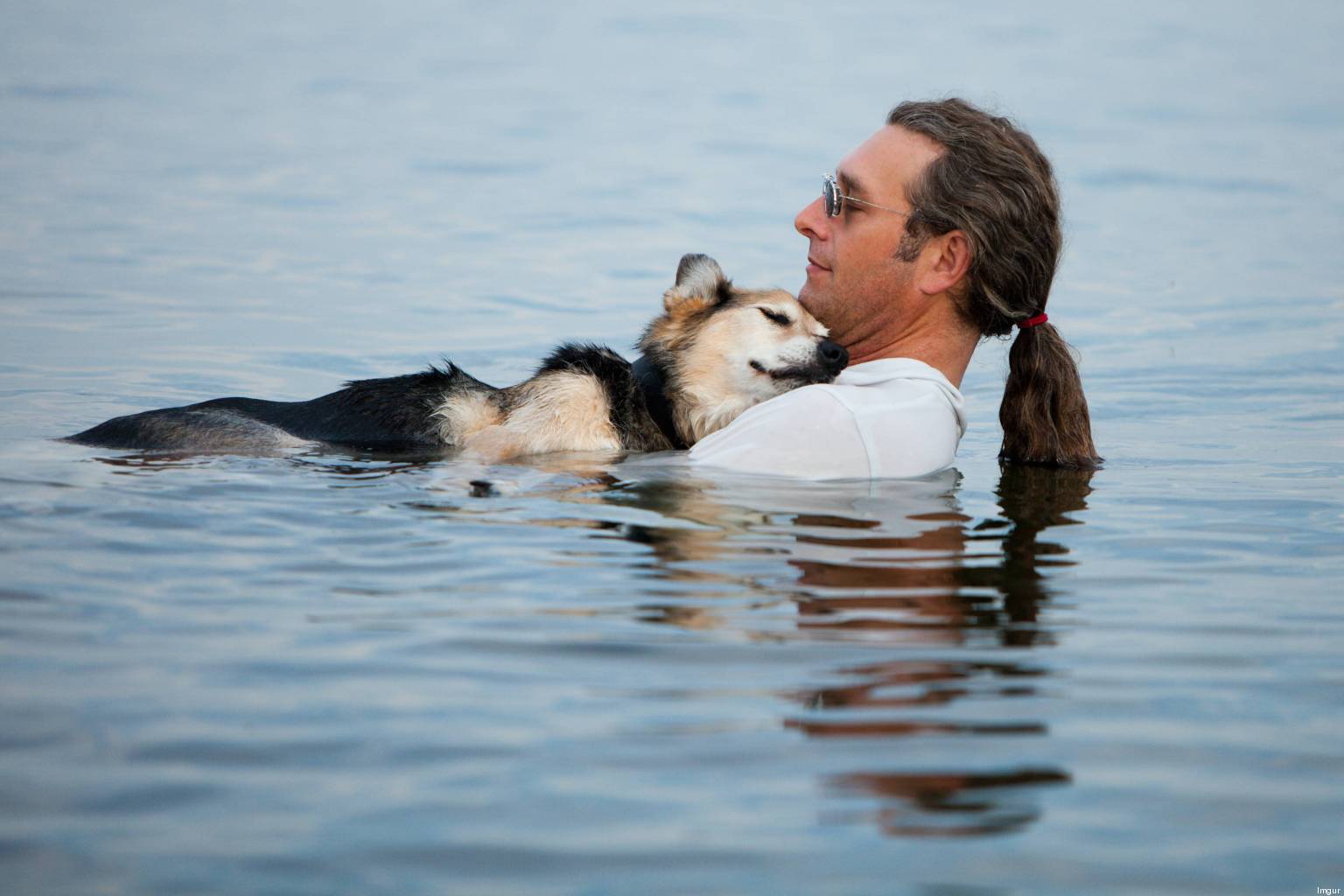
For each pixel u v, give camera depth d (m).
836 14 56.00
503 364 14.07
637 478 8.48
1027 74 40.78
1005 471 9.64
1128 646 5.85
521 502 7.91
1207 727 5.00
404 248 20.39
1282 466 9.98
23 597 6.07
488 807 4.33
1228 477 9.57
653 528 7.38
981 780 4.57
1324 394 12.97
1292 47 47.56
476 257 19.92
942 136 8.88
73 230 20.61
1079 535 7.77
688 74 40.62
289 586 6.36
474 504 7.86
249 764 4.57
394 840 4.13
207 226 21.39
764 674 5.42
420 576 6.54
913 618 6.13
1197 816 4.34
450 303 17.12
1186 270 19.84
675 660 5.54
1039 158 9.02
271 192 24.30
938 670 5.51
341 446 9.43
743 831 4.22
